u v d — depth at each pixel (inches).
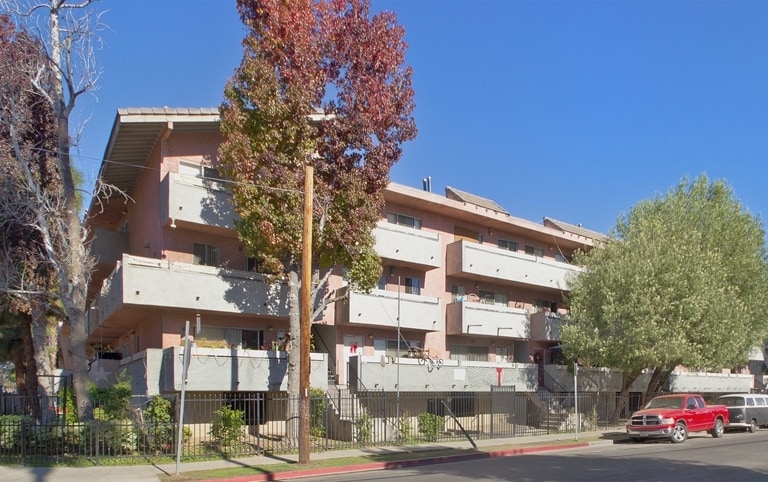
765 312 1266.0
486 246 1259.2
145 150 974.4
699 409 1010.7
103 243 1099.3
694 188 1327.5
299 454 684.7
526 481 545.6
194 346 823.7
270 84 765.3
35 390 1004.6
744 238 1272.1
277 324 996.6
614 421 1224.8
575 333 1150.3
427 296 1126.4
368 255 869.8
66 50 777.6
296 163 788.6
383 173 836.0
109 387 882.8
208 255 949.8
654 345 1074.1
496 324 1238.9
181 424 614.9
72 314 762.2
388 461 712.4
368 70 822.5
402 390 994.7
